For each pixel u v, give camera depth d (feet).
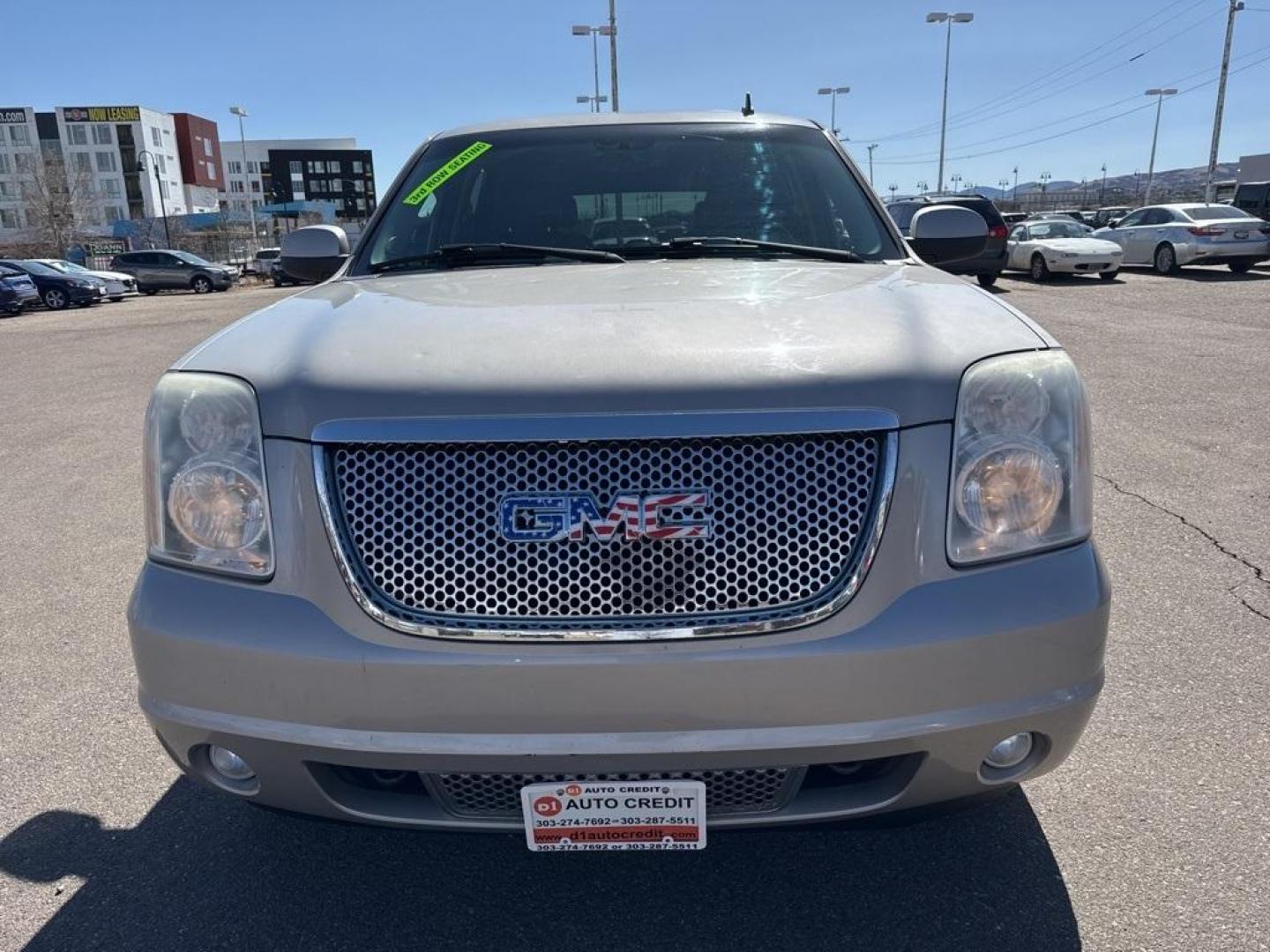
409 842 8.41
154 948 7.18
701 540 5.84
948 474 6.04
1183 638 11.60
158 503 6.53
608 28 101.19
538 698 5.82
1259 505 16.55
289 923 7.43
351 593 5.96
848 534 5.92
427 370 6.17
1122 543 14.87
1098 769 9.04
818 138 11.32
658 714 5.81
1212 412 23.71
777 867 7.92
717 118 11.59
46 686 11.43
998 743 6.14
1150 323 40.78
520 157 11.10
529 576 5.86
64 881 7.93
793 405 5.90
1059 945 6.94
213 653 6.12
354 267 10.19
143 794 9.18
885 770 6.34
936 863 7.88
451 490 5.93
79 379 38.11
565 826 6.15
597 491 5.85
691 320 6.75
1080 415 6.45
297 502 6.10
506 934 7.27
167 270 116.06
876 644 5.81
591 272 8.85
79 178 249.55
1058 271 62.28
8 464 23.38
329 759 6.07
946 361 6.23
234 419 6.34
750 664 5.76
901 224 59.36
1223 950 6.79
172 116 360.48
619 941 7.17
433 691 5.86
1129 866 7.70
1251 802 8.45
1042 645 6.04
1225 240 63.16
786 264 9.21
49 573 15.42
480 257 9.86
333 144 418.72
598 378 5.96
